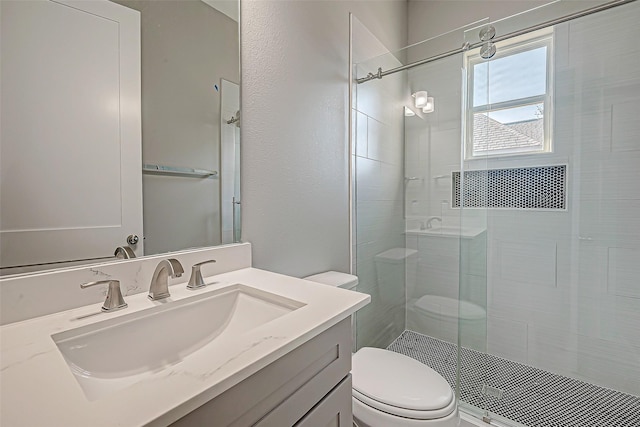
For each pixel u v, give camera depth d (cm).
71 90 75
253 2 116
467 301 169
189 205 98
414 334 207
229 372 46
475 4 212
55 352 54
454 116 180
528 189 188
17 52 67
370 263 187
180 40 96
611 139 165
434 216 193
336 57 158
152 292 80
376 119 187
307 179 141
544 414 145
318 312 70
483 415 143
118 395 41
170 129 94
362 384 109
